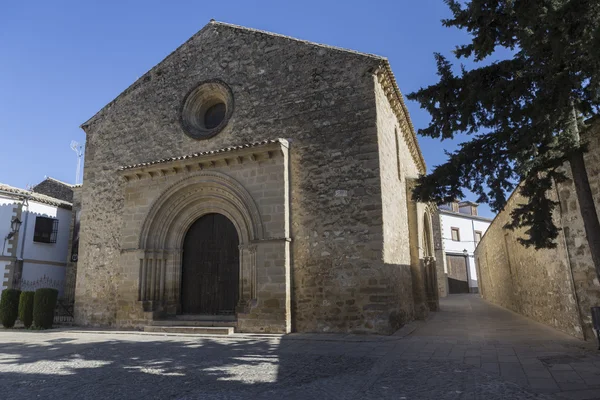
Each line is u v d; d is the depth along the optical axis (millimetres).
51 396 5816
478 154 7320
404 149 16219
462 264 38188
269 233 11523
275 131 12688
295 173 12055
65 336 11820
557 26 5742
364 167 11305
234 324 11523
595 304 8469
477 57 7367
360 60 11922
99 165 15555
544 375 6277
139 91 15492
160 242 13375
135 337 11219
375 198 11031
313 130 12133
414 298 14914
